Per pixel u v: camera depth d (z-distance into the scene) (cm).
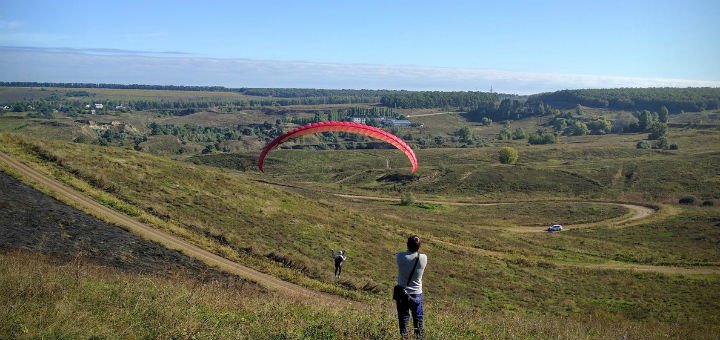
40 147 4272
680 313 3388
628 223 8344
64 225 2662
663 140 17200
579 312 3203
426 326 1084
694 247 6412
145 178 4347
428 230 5872
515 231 7725
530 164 15012
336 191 11819
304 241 3806
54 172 3788
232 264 2762
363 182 13750
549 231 7838
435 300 2883
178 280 1877
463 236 5962
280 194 5328
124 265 2261
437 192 12194
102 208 3241
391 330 984
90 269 1764
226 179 5225
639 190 11525
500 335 1123
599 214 9206
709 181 11706
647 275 4694
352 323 1045
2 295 1043
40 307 988
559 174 12988
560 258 5466
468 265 4269
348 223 4878
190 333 925
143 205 3594
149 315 1027
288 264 3075
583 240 6781
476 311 2241
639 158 15088
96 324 934
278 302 1298
